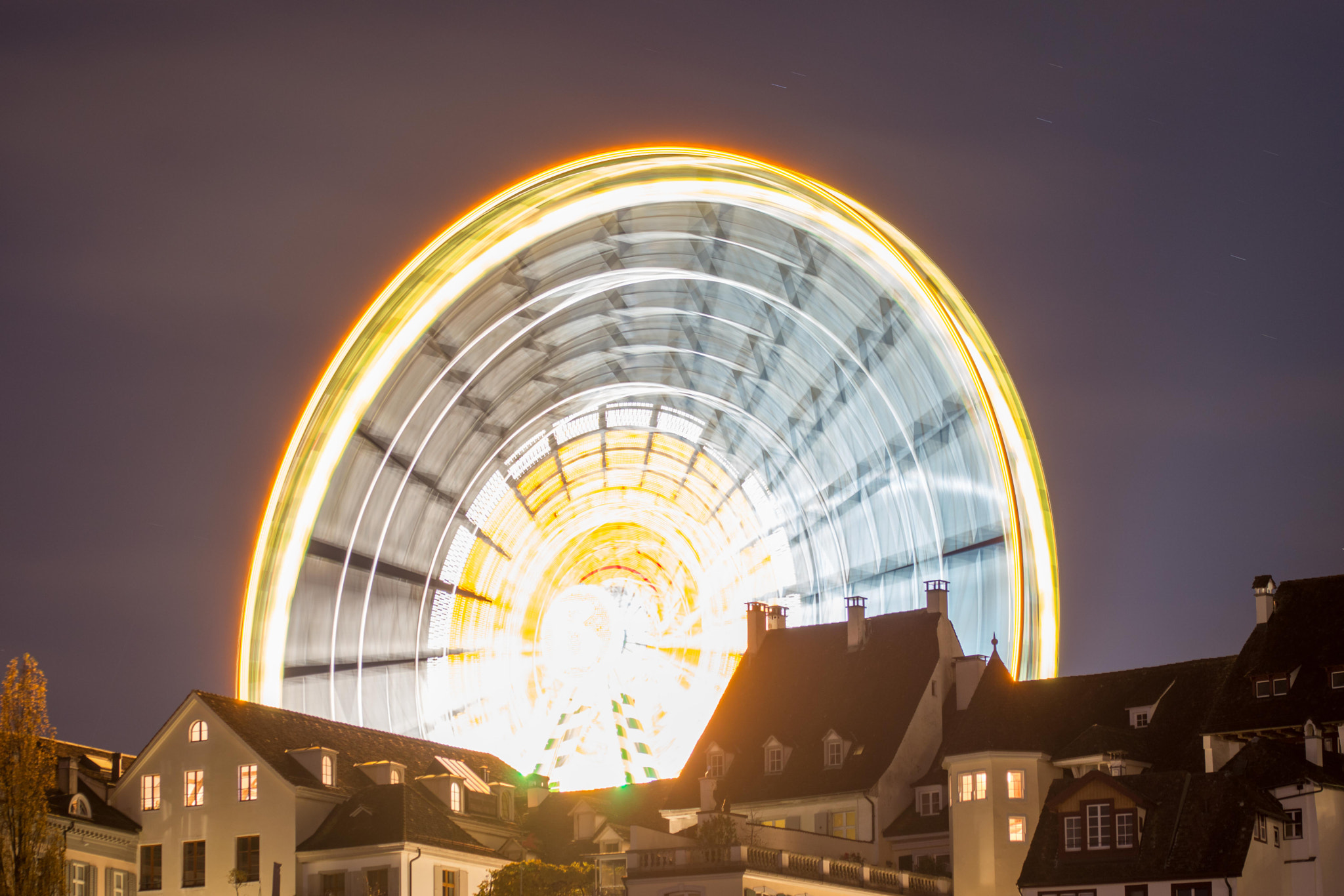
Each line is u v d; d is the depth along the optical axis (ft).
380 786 206.08
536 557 306.55
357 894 195.62
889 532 283.79
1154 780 182.70
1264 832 175.22
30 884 167.43
